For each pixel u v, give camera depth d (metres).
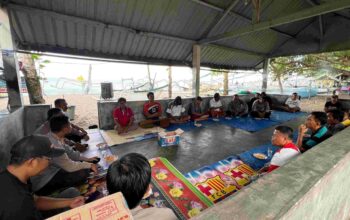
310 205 0.77
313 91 11.53
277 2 5.24
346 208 1.38
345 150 1.07
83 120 6.29
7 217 0.98
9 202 0.98
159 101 5.31
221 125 5.01
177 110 5.18
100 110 4.49
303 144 2.43
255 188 0.72
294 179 0.78
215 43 6.23
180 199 1.92
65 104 3.37
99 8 3.79
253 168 2.69
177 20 4.75
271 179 0.78
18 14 3.35
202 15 4.86
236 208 0.61
